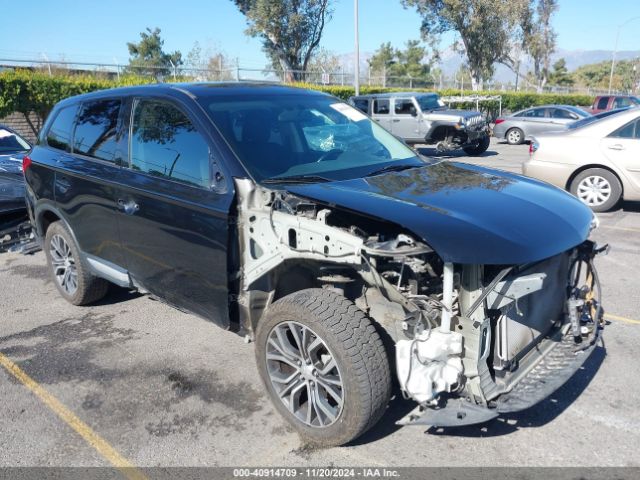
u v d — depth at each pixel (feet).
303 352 9.86
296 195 10.20
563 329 11.03
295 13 115.44
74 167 14.83
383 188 10.66
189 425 10.96
